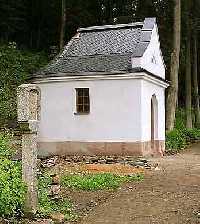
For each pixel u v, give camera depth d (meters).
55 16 40.09
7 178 9.22
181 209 10.85
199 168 17.70
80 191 12.95
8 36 38.97
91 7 40.62
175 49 29.58
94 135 22.00
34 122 9.56
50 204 10.81
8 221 8.89
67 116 22.59
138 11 37.97
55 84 22.86
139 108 21.28
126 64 21.77
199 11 35.53
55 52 36.44
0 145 16.84
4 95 27.75
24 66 32.22
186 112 38.28
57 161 19.42
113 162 18.98
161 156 23.20
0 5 37.22
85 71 21.91
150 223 9.73
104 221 9.91
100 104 21.91
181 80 44.19
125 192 12.89
